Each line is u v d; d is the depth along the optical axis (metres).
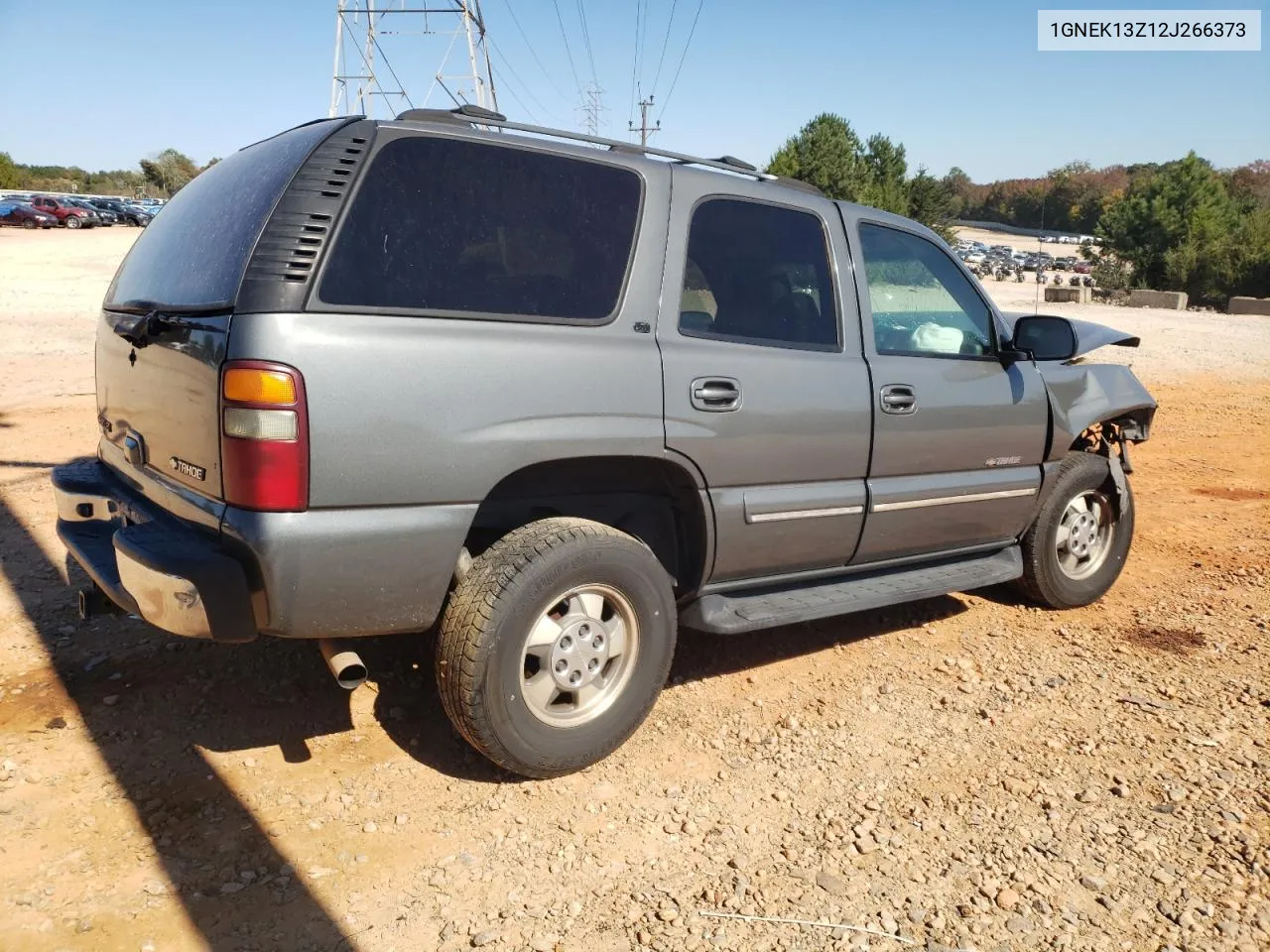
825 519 3.89
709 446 3.47
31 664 3.94
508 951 2.51
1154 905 2.77
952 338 4.42
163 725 3.52
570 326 3.17
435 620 3.06
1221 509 7.51
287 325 2.68
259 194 2.92
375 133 2.96
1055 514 4.91
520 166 3.20
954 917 2.71
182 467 2.98
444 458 2.89
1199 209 41.91
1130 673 4.36
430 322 2.89
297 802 3.10
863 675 4.27
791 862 2.93
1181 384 14.51
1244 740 3.75
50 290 21.98
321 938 2.53
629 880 2.82
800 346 3.80
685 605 3.77
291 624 2.78
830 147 58.56
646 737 3.64
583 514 3.63
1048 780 3.43
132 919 2.54
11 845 2.81
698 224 3.58
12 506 6.12
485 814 3.10
